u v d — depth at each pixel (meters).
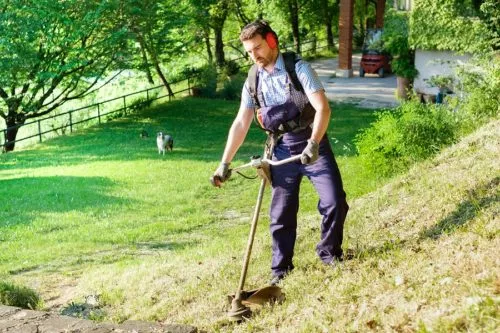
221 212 15.60
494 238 4.92
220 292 6.04
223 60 37.09
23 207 16.53
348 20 35.09
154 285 7.17
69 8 28.23
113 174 20.06
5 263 11.91
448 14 22.98
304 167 5.38
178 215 15.45
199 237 13.16
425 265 4.88
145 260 9.70
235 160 21.59
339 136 24.12
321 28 46.84
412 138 13.34
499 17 17.47
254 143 23.89
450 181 7.34
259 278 6.15
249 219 14.61
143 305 6.52
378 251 5.71
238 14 40.06
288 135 5.30
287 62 5.08
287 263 5.77
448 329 3.67
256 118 5.38
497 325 3.52
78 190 18.09
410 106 14.20
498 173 6.75
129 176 19.70
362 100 30.08
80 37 28.38
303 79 5.04
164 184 18.50
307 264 5.89
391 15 28.58
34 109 29.34
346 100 30.16
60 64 28.41
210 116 29.31
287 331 4.56
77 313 6.89
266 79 5.16
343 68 35.56
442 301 4.04
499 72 13.81
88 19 27.91
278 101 5.17
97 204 16.59
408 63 27.17
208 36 37.56
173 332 4.55
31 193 17.97
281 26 41.72
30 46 26.70
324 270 5.58
